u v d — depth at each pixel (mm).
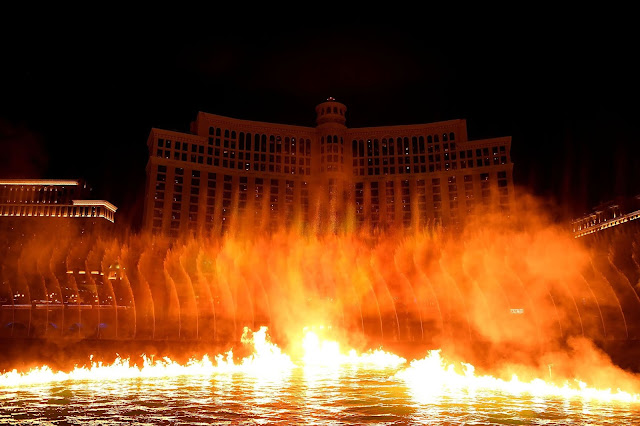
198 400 19547
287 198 154000
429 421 16016
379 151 158625
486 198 146500
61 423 15656
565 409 17828
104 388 22297
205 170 146500
